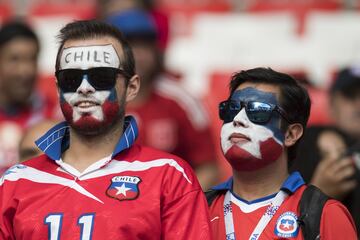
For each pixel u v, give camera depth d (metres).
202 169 23.06
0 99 24.17
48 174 14.05
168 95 23.06
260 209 14.46
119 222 13.40
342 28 29.23
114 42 14.29
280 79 14.65
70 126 14.16
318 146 17.94
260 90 14.51
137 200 13.61
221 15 29.88
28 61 24.03
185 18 29.75
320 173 17.17
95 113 13.91
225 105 14.58
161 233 13.65
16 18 29.84
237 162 14.42
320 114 24.62
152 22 23.30
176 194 13.75
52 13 30.11
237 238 14.30
